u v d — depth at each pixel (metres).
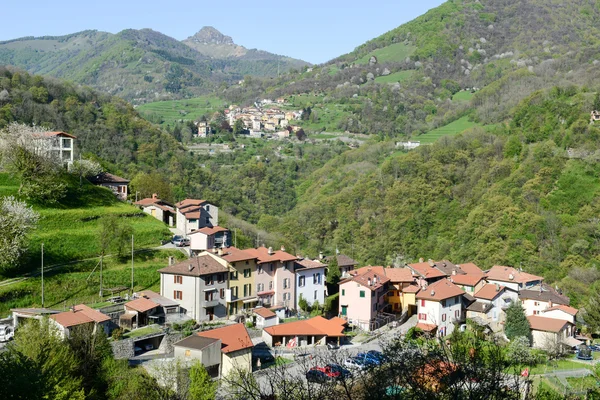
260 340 82.56
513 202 158.62
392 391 28.03
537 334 91.62
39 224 103.88
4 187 110.19
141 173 162.75
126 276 96.62
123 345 70.62
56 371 50.78
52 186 112.44
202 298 85.94
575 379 68.56
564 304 103.88
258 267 95.44
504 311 103.88
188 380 58.41
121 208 123.69
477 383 27.34
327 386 30.72
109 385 58.78
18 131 119.06
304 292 102.81
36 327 60.38
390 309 106.69
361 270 113.81
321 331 84.19
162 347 74.94
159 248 109.94
